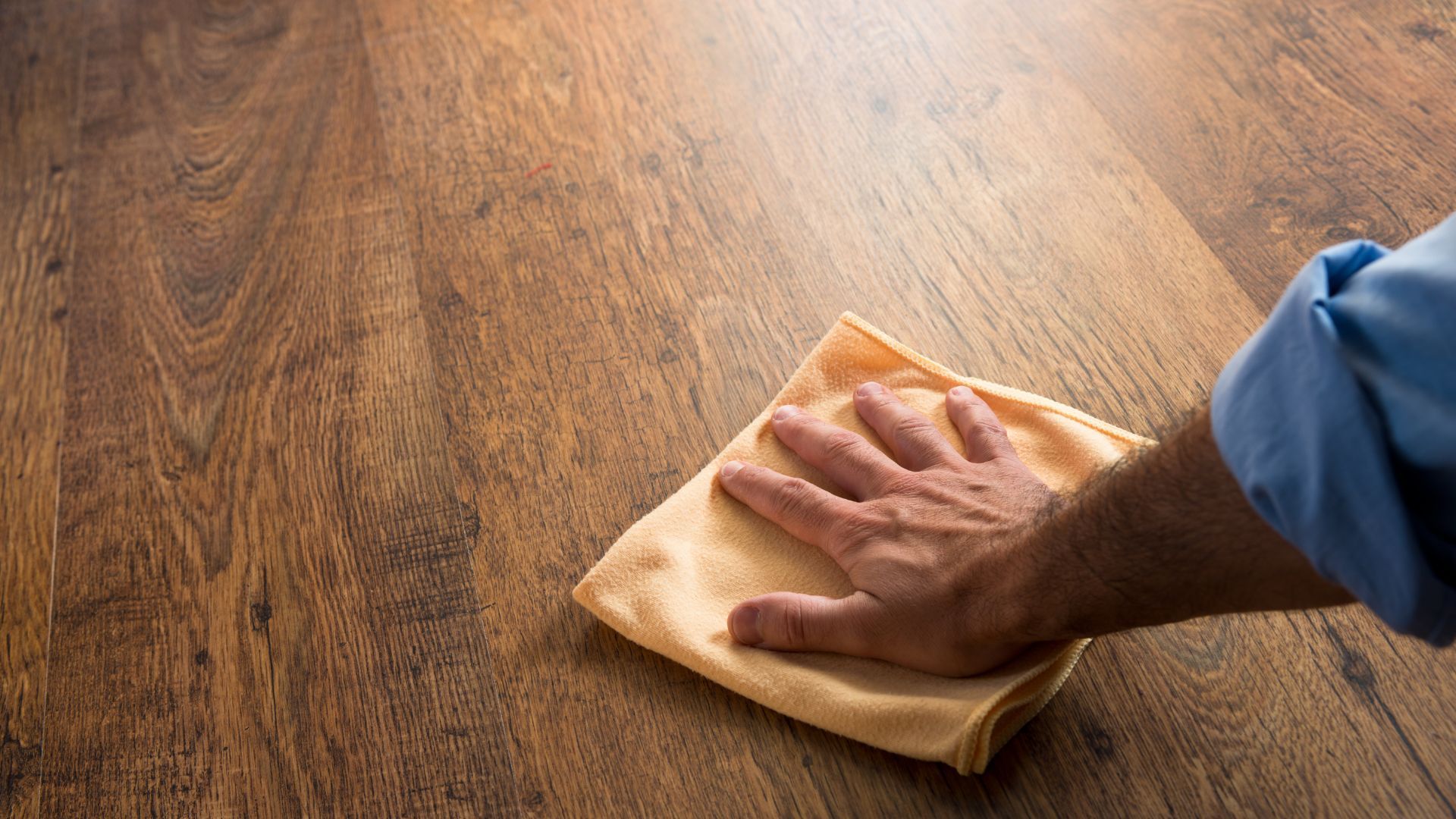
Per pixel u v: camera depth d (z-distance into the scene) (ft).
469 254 3.82
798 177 3.84
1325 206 3.59
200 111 4.25
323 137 4.12
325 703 3.23
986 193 3.75
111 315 3.85
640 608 3.19
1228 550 2.62
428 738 3.17
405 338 3.69
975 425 3.24
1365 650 3.05
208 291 3.86
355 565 3.39
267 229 3.95
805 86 4.01
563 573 3.32
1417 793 2.93
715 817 3.03
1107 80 3.90
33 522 3.54
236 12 4.51
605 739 3.13
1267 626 3.10
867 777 3.03
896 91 3.97
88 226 4.04
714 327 3.61
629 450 3.46
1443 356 2.38
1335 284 2.52
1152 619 2.78
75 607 3.42
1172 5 4.02
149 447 3.62
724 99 4.01
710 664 3.12
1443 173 3.59
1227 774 2.98
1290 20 3.93
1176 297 3.52
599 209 3.85
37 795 3.20
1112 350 3.47
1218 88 3.84
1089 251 3.62
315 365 3.68
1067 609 2.83
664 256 3.75
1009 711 3.00
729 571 3.24
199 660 3.31
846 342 3.44
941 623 2.99
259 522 3.47
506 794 3.10
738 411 3.48
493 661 3.23
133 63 4.43
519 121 4.06
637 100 4.05
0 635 3.40
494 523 3.40
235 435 3.60
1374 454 2.43
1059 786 3.00
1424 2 3.90
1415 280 2.40
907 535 3.08
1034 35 4.02
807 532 3.20
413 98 4.17
